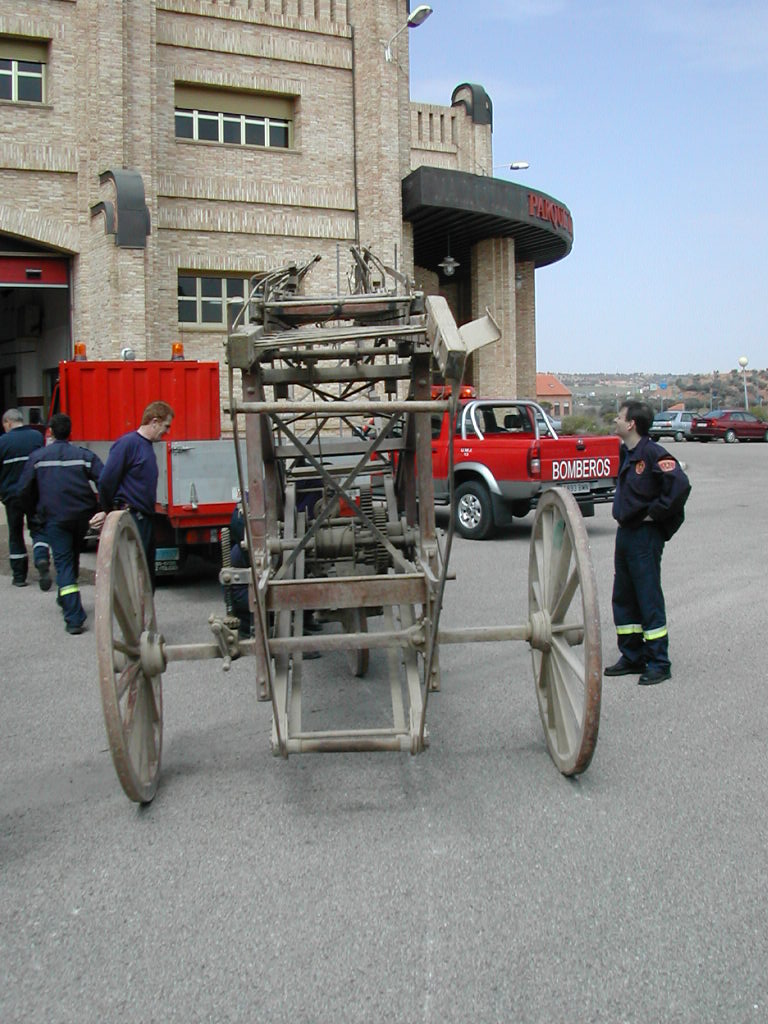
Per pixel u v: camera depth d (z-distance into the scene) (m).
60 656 7.20
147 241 18.31
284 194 20.97
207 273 20.55
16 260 18.33
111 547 3.97
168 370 11.52
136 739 4.22
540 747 4.95
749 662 6.49
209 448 8.62
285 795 4.43
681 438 44.84
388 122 21.62
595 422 39.88
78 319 18.55
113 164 18.17
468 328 3.50
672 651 6.81
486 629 4.54
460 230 24.30
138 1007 2.88
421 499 4.98
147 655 4.38
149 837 4.02
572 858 3.73
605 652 6.87
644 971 2.99
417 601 4.20
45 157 17.94
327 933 3.25
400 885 3.55
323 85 21.42
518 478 12.08
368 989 2.94
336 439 6.81
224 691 6.20
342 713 5.58
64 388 11.22
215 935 3.25
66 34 18.05
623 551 6.08
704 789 4.37
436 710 5.60
